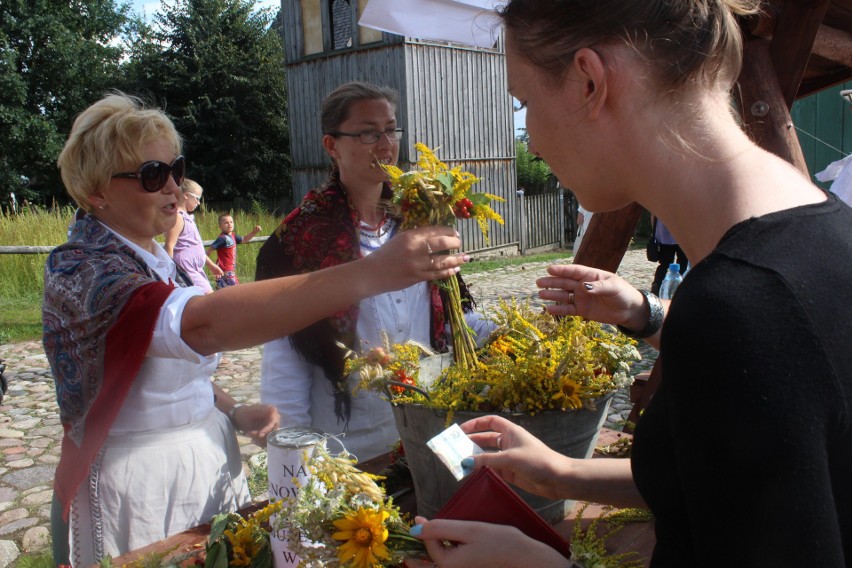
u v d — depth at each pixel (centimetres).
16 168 2214
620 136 86
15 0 2239
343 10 1326
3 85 2144
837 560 66
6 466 411
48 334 156
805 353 66
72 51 2316
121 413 173
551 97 90
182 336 141
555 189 1745
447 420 135
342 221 219
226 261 853
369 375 147
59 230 1064
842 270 71
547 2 87
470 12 298
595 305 142
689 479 70
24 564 164
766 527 66
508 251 1528
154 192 171
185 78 2412
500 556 102
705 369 67
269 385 220
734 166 80
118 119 166
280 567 133
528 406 134
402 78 1252
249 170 2445
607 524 147
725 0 88
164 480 174
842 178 343
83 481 171
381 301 218
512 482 129
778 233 73
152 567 137
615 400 493
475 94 1391
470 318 230
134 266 161
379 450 224
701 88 83
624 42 82
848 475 70
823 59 280
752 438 65
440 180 135
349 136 219
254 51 2483
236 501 199
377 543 106
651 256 718
